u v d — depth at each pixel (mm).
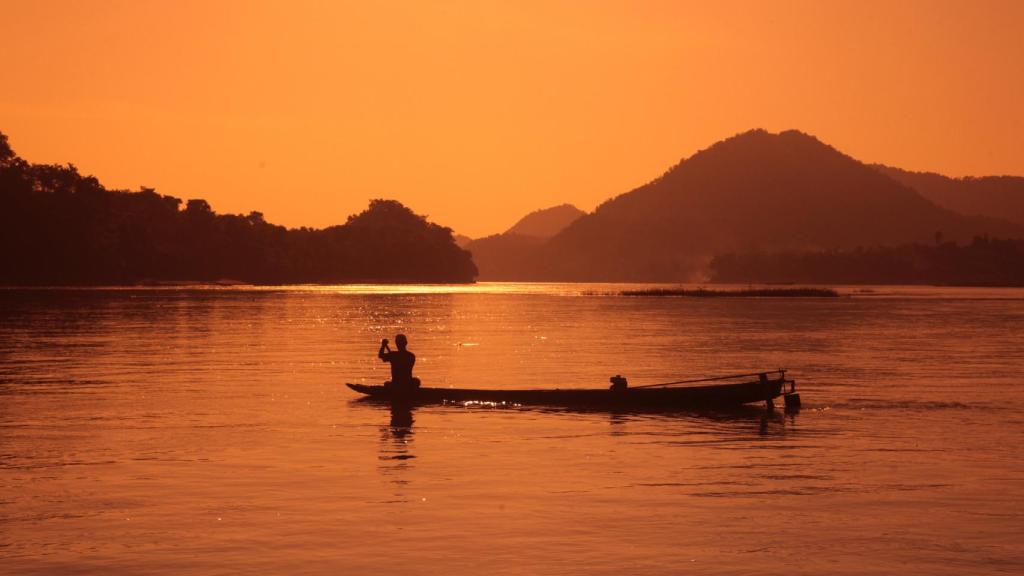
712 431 52531
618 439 49750
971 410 60469
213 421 55406
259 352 104688
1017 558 28891
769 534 31312
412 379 65375
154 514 33750
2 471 41000
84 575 27406
